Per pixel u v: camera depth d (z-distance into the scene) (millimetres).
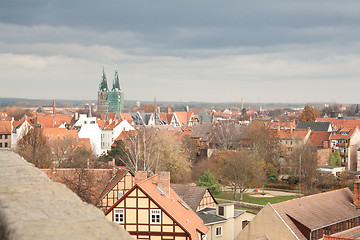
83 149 118125
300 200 52656
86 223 5332
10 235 4844
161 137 106688
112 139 169625
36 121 191875
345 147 134750
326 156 131750
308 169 105875
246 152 105250
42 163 93750
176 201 47031
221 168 105438
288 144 143625
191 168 117812
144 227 40156
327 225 49219
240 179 96625
